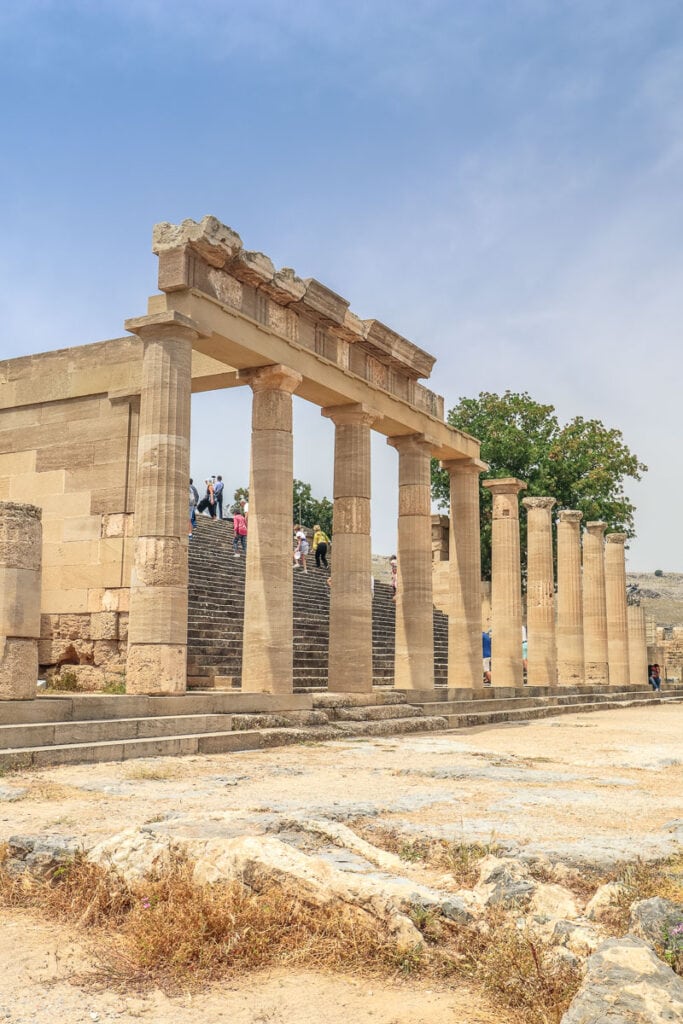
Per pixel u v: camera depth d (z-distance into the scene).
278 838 6.97
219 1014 4.96
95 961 5.70
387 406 22.27
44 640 20.34
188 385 16.08
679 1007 4.29
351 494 21.00
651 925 5.28
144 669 15.21
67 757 11.68
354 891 5.93
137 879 6.53
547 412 49.84
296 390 20.08
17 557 12.36
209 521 35.34
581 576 36.25
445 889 6.32
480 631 26.08
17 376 21.58
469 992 5.18
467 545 26.11
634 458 48.88
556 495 47.78
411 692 21.97
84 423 20.72
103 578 19.89
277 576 18.14
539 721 23.70
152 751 13.04
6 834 7.55
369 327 21.08
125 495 19.97
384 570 81.88
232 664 22.03
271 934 5.79
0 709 11.91
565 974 5.03
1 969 5.56
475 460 26.28
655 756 14.38
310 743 16.00
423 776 11.48
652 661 52.38
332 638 20.83
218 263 16.81
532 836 7.59
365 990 5.25
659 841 7.37
